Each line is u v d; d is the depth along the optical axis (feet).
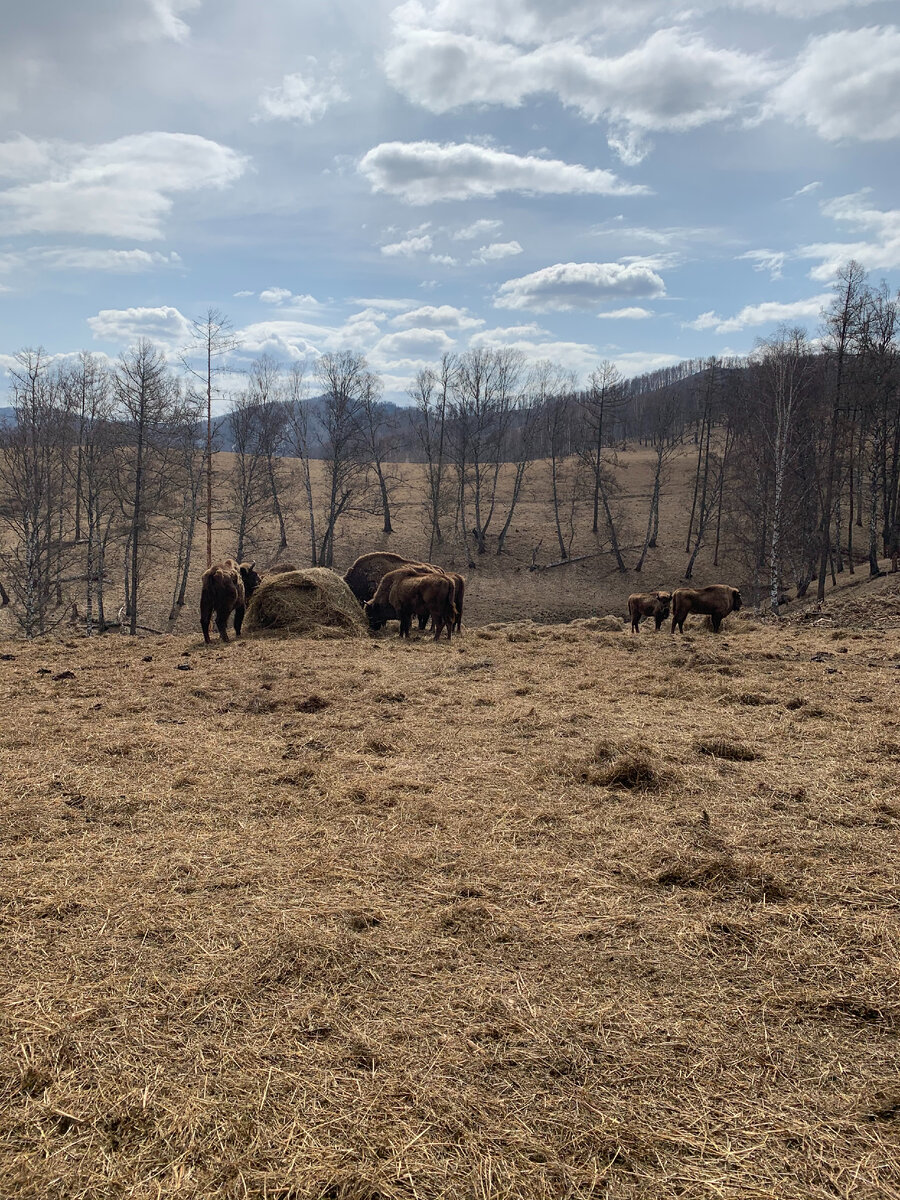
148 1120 8.07
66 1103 8.28
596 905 12.66
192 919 12.12
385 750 21.42
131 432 98.84
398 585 51.85
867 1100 8.25
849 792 17.37
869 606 61.52
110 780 18.66
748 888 13.03
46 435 102.01
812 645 41.19
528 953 11.25
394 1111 8.20
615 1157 7.59
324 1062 8.93
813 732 22.52
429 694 29.19
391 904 12.74
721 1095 8.38
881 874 13.46
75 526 146.10
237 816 16.61
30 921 12.02
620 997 10.16
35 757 20.27
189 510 118.52
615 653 39.17
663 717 24.91
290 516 172.76
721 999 10.09
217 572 43.91
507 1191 7.18
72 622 104.37
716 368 158.71
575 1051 9.08
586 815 16.60
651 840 15.16
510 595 138.10
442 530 168.45
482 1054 9.05
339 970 10.77
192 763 19.94
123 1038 9.32
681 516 178.29
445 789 18.19
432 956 11.18
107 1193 7.16
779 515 98.32
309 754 20.90
